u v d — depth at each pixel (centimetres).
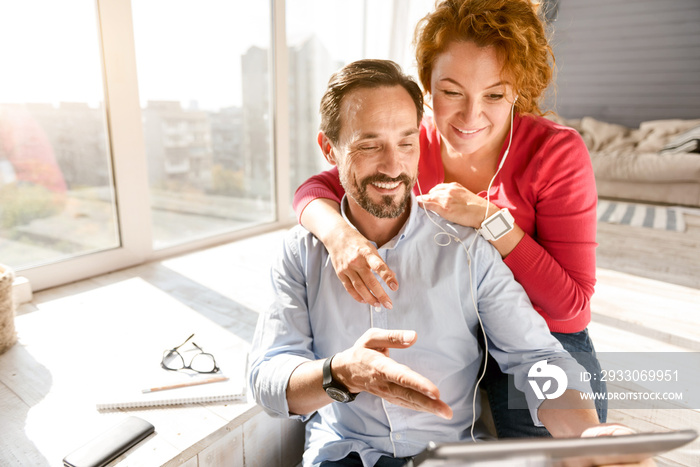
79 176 196
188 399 113
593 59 543
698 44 486
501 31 95
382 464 92
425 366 93
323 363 79
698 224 327
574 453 51
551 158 107
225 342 142
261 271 208
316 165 312
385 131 82
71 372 126
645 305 190
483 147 117
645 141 453
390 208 87
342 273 83
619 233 303
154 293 183
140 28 209
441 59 103
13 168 179
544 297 103
